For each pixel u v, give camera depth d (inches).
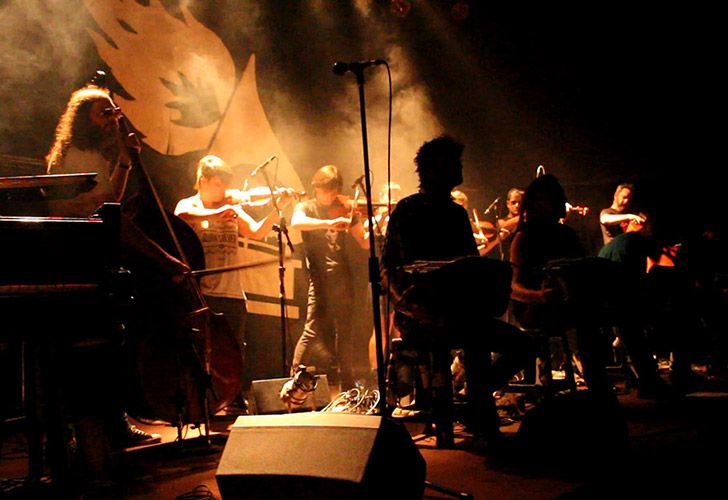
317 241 200.1
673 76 305.9
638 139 316.5
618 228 229.8
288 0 253.3
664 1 299.7
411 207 131.9
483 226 233.9
